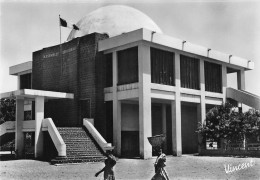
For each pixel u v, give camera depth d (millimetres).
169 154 33469
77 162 22922
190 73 33281
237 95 36688
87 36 31734
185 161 24516
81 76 31719
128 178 15391
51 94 28406
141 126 27359
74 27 34438
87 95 30844
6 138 34188
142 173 17328
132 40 28109
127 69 29672
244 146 29844
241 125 30125
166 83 30312
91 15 37156
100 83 30719
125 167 20469
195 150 37250
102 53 31234
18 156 28422
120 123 29688
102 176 16312
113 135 29469
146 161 24891
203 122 33531
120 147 29250
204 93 34188
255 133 29734
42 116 27375
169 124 36062
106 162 11008
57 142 23672
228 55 37188
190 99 32562
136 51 29109
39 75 36469
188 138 36844
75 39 32625
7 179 15438
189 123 37250
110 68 31281
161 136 10078
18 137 28828
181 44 31078
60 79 33688
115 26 34750
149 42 28438
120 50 29984
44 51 36094
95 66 30609
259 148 29016
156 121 35094
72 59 32625
